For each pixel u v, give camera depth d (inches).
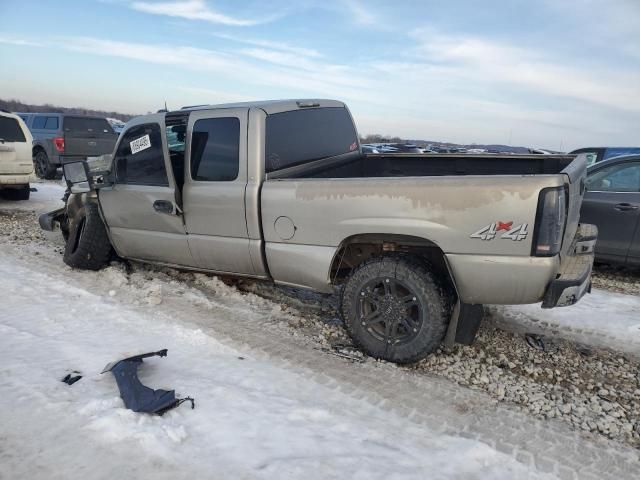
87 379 121.3
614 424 119.0
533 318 182.4
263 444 99.0
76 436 97.2
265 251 159.6
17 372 123.0
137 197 187.2
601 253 247.3
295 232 151.2
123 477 86.9
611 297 212.8
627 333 171.9
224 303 186.2
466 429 114.0
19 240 278.2
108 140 590.2
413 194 130.9
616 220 240.2
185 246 180.7
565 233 129.0
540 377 141.9
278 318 174.2
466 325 142.6
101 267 219.6
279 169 165.6
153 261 201.3
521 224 120.1
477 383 136.3
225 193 161.8
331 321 174.2
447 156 202.5
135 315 168.6
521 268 122.0
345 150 209.0
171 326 159.0
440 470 96.2
